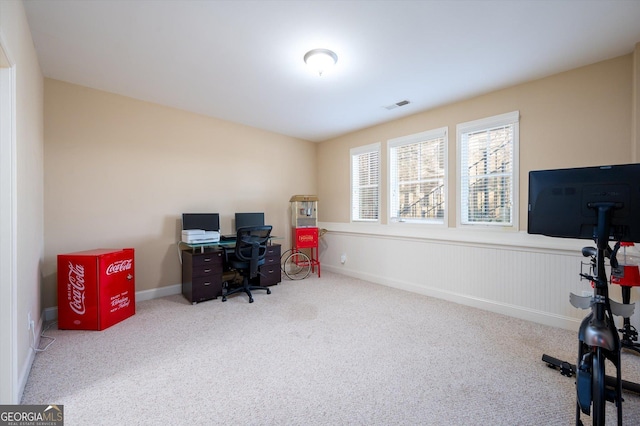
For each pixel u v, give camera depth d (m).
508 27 2.13
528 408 1.65
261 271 4.21
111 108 3.37
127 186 3.49
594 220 1.35
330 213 5.51
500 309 3.16
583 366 1.36
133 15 2.01
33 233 2.32
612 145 2.54
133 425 1.51
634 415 1.60
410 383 1.89
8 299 1.54
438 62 2.65
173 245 3.87
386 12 1.97
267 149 4.98
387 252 4.39
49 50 2.46
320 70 2.62
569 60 2.60
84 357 2.21
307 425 1.52
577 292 2.66
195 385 1.87
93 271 2.70
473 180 3.50
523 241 3.00
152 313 3.17
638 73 2.33
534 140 2.98
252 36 2.26
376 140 4.63
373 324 2.86
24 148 1.96
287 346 2.40
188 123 4.01
